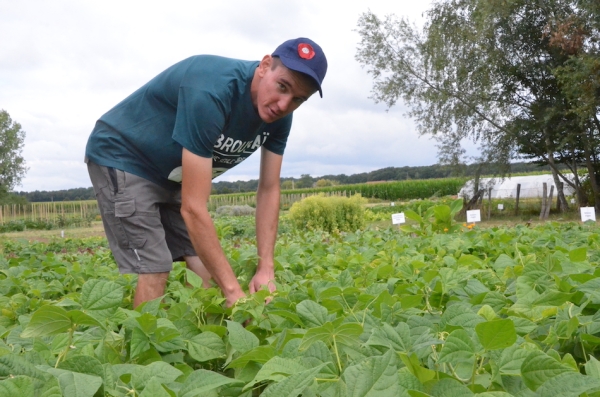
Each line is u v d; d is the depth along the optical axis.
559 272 2.09
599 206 21.91
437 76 22.78
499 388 1.08
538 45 21.38
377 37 23.25
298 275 3.08
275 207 3.17
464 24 22.56
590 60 18.34
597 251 2.89
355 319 1.58
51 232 33.50
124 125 3.11
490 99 22.05
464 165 23.70
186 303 2.01
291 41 2.71
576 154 23.14
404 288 2.10
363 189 55.41
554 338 1.35
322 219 17.56
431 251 3.58
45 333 1.34
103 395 1.03
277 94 2.71
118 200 3.09
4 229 37.03
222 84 2.71
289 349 1.26
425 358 1.22
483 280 2.42
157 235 3.13
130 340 1.59
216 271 2.61
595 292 1.59
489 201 23.84
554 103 21.06
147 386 0.96
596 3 18.53
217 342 1.58
